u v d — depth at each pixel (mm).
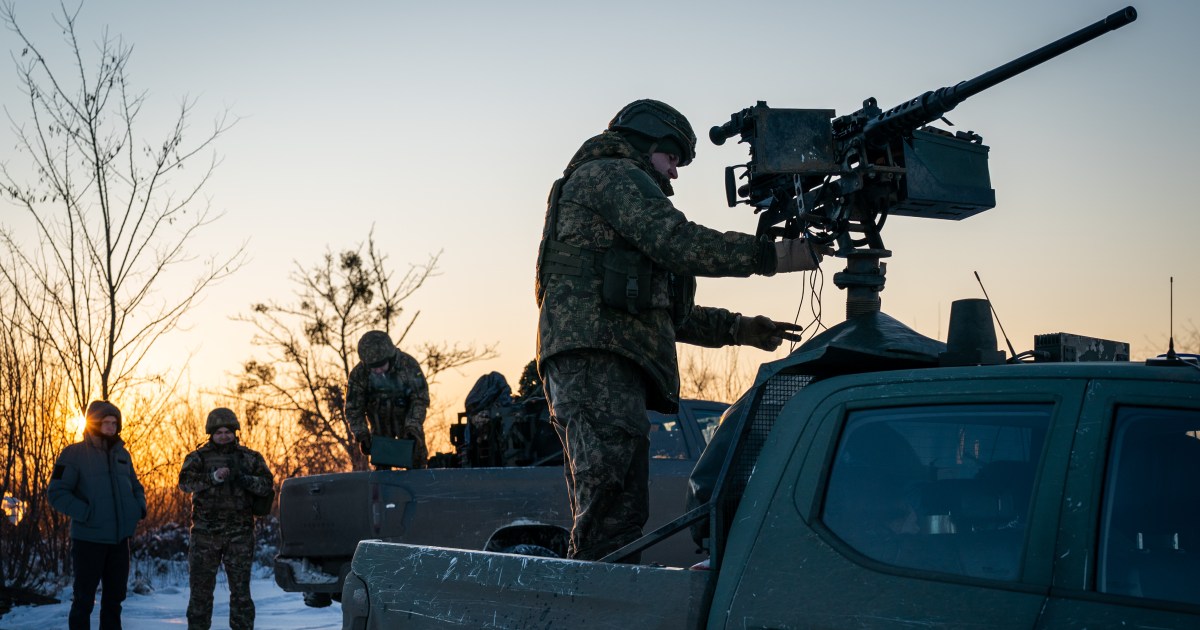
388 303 20484
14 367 12688
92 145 13875
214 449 8172
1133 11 2916
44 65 13898
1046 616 1857
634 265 3307
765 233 3775
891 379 2254
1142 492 1883
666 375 3416
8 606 10383
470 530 7477
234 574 8086
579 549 3266
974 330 2307
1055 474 1944
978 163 3754
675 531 2461
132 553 14086
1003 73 3170
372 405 8836
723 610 2238
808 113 3510
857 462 2227
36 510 12148
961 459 2102
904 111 3371
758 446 2496
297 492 8008
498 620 2619
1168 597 1793
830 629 2068
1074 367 2029
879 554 2111
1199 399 1849
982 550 1995
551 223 3445
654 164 3635
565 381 3342
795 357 2465
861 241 3549
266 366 20000
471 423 8867
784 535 2234
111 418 8094
